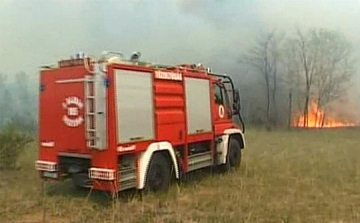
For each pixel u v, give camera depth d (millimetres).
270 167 11266
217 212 6641
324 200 7602
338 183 9133
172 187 8383
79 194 7871
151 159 7680
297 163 12094
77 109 7195
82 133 7156
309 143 20375
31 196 7758
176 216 6395
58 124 7480
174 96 8383
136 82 7355
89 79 6973
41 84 7711
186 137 8688
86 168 7355
